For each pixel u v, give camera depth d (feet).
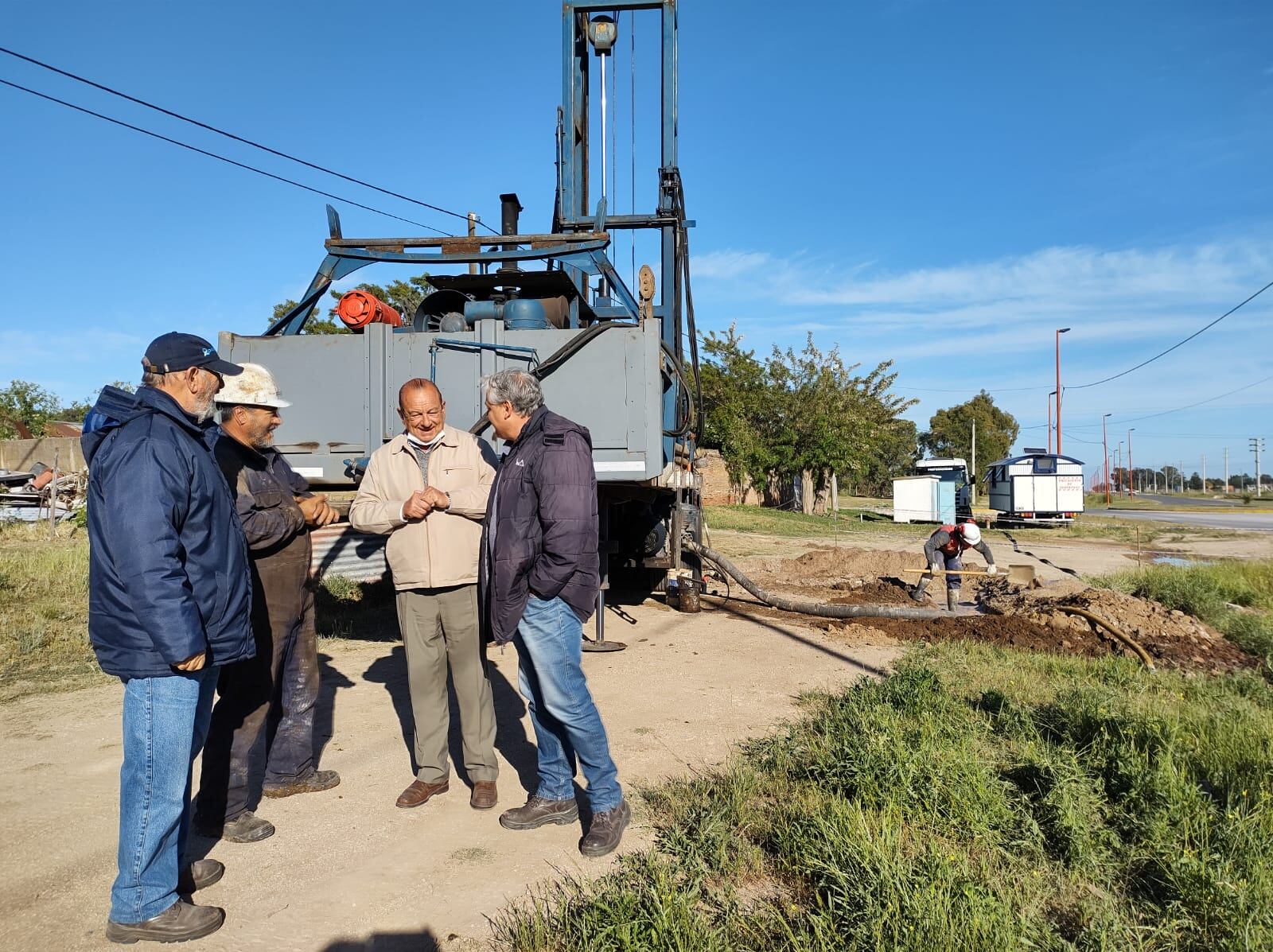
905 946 7.84
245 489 11.16
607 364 18.52
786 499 112.37
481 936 8.89
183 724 8.87
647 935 8.28
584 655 22.25
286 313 20.27
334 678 19.83
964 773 11.77
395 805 12.51
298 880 10.19
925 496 93.04
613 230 29.37
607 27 29.68
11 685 18.95
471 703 12.32
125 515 8.30
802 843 10.19
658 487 22.08
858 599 32.60
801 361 102.63
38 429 130.93
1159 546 70.54
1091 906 8.97
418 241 20.88
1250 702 17.28
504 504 10.84
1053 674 19.76
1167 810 10.77
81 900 9.74
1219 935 8.48
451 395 18.79
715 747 14.79
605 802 10.89
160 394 8.96
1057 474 96.27
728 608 30.32
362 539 28.60
